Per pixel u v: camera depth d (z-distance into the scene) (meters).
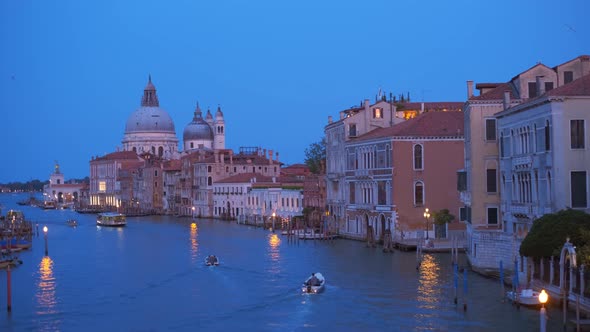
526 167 54.22
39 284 66.25
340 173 102.00
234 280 65.56
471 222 65.06
